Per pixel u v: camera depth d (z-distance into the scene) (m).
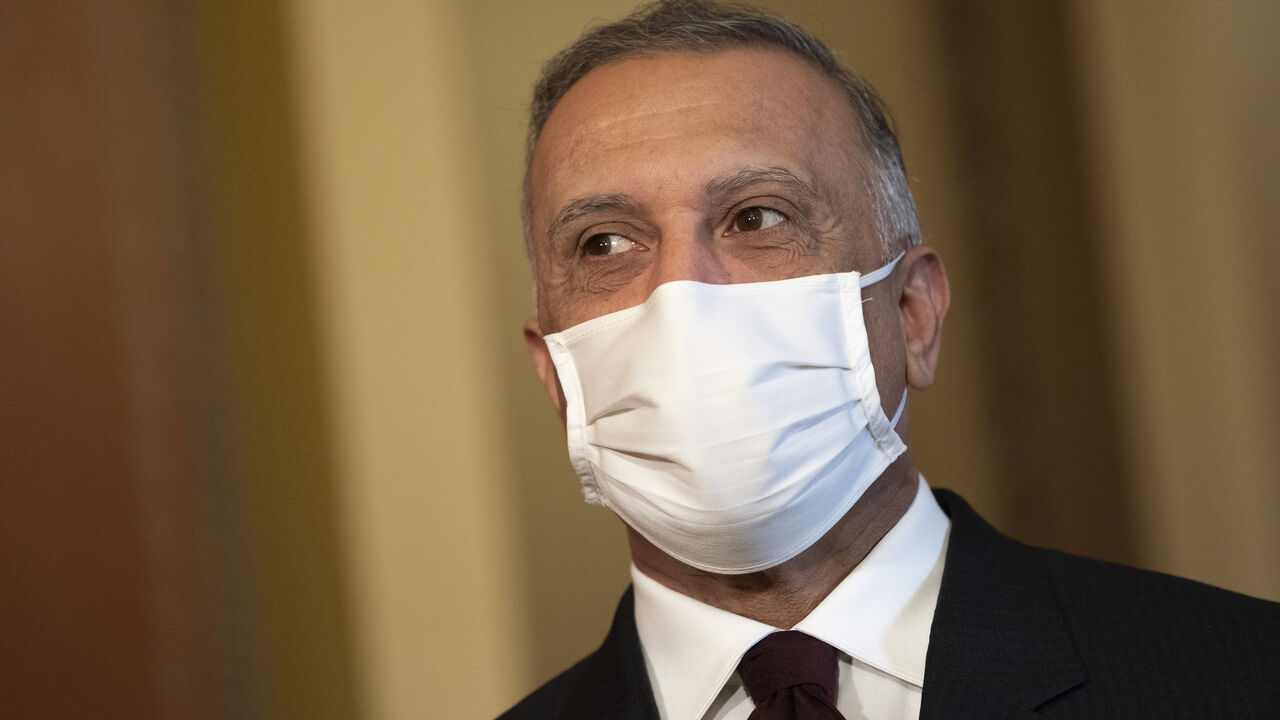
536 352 2.52
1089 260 4.27
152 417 3.92
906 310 2.33
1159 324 4.09
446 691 4.11
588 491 2.19
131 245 3.99
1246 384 3.90
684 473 1.98
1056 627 1.99
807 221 2.11
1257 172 3.90
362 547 4.14
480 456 4.26
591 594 4.25
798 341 2.02
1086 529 4.29
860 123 2.29
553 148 2.23
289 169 4.28
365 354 4.25
